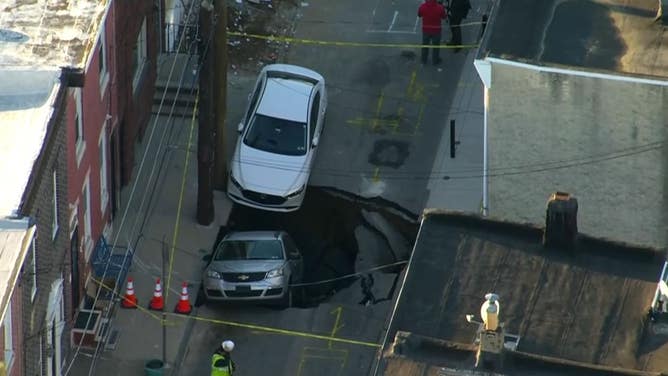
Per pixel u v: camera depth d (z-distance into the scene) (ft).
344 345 532.32
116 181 565.53
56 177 471.62
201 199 571.28
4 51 479.82
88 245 528.22
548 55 477.36
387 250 575.79
